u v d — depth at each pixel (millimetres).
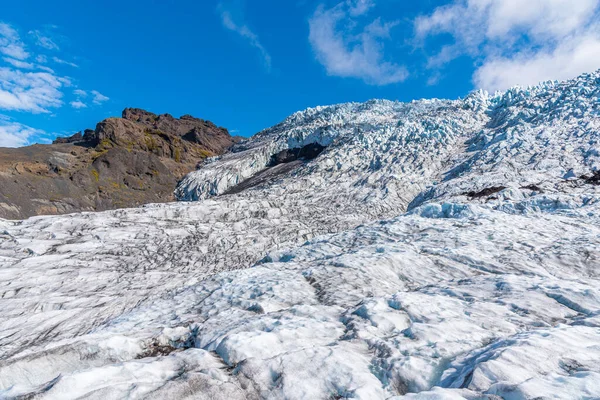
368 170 63250
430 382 5844
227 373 6250
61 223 35750
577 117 46844
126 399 5195
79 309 22719
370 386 5680
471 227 20156
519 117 56281
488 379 5055
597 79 54219
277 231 41781
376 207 49250
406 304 9562
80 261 29344
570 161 36594
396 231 21625
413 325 8023
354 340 7613
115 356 7742
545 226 19625
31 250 29844
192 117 161000
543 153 40469
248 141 126750
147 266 30906
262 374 6051
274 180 72750
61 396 5176
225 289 14406
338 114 98812
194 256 34312
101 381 5652
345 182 60875
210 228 41125
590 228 18656
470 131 64938
